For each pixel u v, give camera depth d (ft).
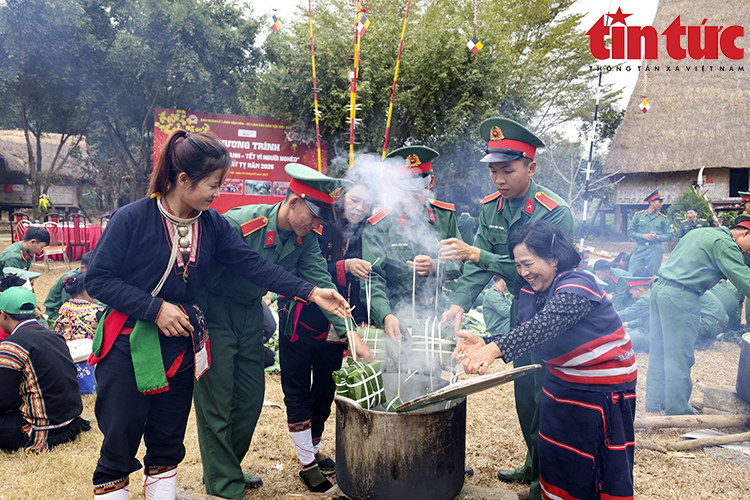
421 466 6.85
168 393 6.82
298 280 7.93
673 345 12.40
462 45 35.06
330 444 11.46
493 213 10.08
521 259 6.84
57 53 41.98
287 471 10.16
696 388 14.67
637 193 71.61
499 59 37.37
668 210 53.11
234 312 8.77
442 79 34.42
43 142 92.43
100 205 116.78
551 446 6.98
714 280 12.10
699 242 12.01
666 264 12.91
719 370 16.52
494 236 10.03
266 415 13.15
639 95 71.41
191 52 42.37
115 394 6.36
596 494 6.69
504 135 9.14
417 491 6.87
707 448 10.91
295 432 9.31
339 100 33.60
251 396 9.07
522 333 6.22
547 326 6.24
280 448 11.21
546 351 6.92
